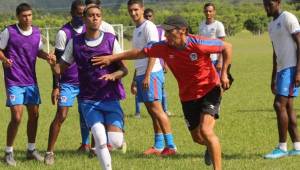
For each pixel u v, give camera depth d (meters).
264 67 68.44
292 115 20.80
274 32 20.36
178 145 23.39
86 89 17.09
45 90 48.81
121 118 17.17
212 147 16.36
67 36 20.48
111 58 16.61
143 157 20.91
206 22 28.50
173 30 16.11
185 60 16.64
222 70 16.36
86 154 21.95
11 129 19.98
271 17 20.91
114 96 17.14
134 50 16.73
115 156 21.03
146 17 27.83
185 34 16.33
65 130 28.08
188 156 20.98
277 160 19.95
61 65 17.48
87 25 17.02
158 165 19.30
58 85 20.39
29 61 20.08
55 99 20.45
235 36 160.50
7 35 19.75
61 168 19.30
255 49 107.50
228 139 24.39
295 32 19.89
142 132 26.98
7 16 150.12
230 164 19.27
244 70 65.06
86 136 22.48
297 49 19.97
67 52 17.38
